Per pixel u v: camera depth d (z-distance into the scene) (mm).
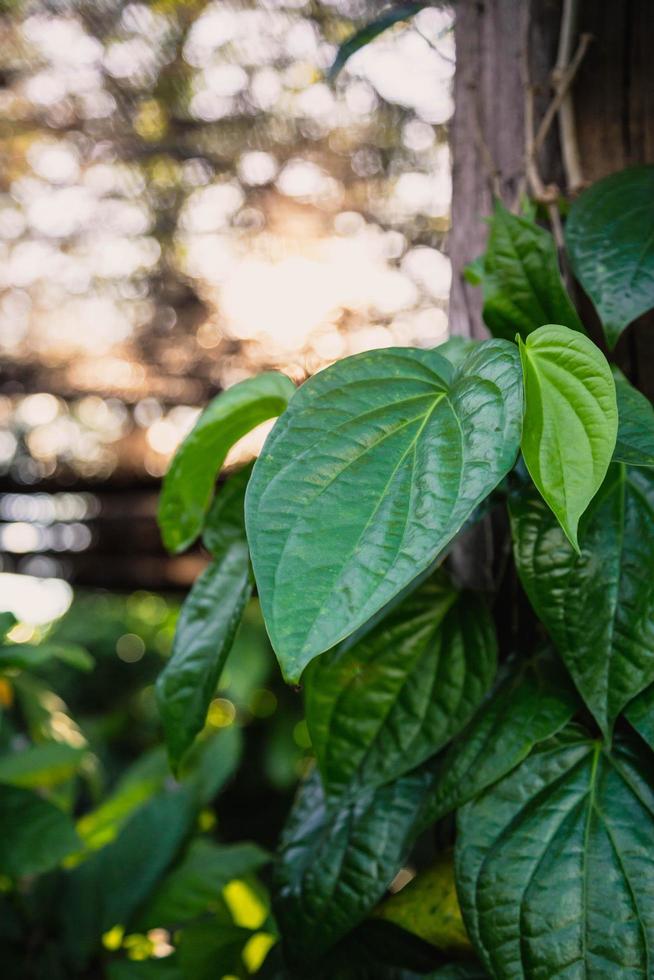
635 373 722
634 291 639
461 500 468
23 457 1906
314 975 689
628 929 564
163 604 2168
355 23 1378
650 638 583
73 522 1932
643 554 596
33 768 881
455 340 677
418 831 619
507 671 668
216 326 1698
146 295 1751
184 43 1559
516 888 582
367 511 476
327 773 652
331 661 649
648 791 596
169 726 650
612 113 742
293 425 500
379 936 674
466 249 793
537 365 516
